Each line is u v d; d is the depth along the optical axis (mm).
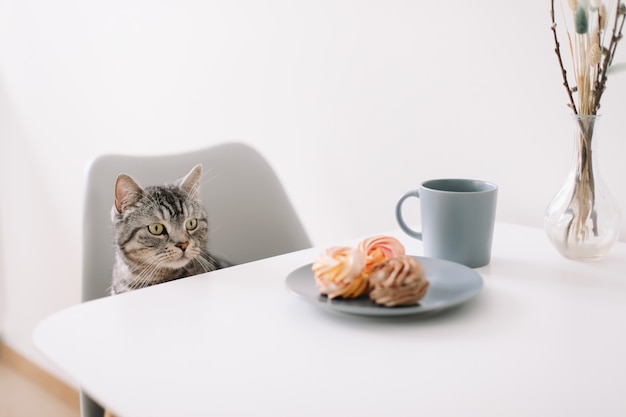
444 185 913
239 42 1482
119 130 1828
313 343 667
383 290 695
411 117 1226
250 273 878
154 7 1646
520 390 574
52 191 2057
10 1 2053
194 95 1608
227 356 643
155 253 1083
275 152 1476
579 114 854
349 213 1373
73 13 1865
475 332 681
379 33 1239
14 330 2291
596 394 566
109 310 753
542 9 1029
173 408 557
